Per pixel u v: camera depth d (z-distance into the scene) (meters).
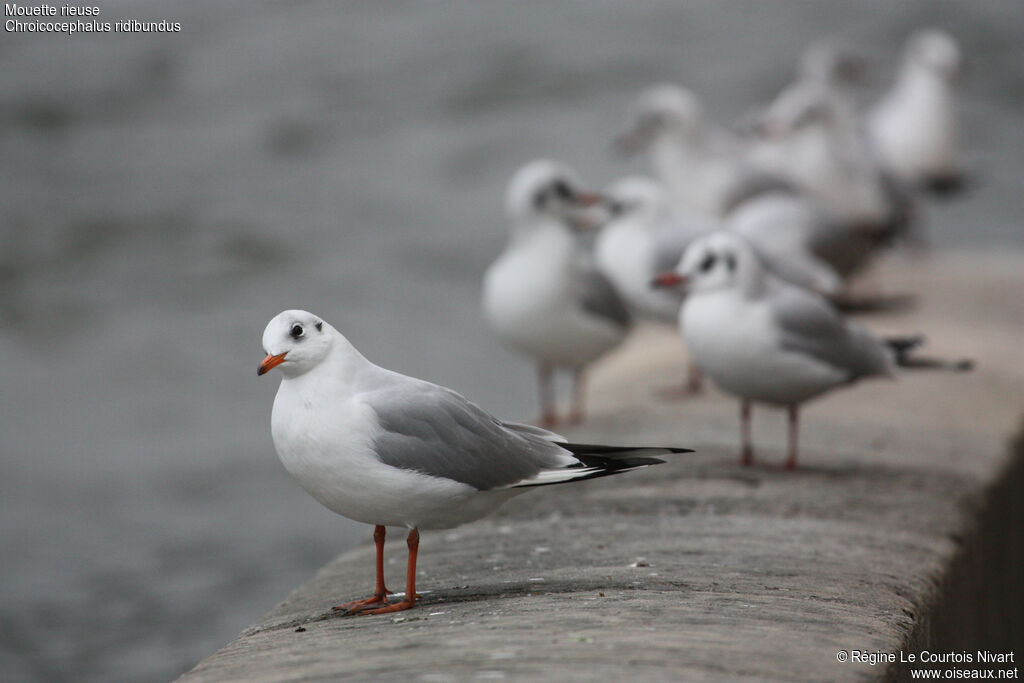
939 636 7.27
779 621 6.18
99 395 18.12
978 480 9.84
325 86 34.50
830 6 42.72
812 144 18.97
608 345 12.59
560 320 12.23
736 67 35.88
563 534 8.23
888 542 8.06
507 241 24.17
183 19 40.12
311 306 21.22
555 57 36.72
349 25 39.97
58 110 32.22
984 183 26.14
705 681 5.23
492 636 5.85
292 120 31.86
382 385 6.51
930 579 7.41
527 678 5.24
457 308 20.97
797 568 7.30
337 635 6.15
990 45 37.22
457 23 40.41
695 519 8.48
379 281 22.44
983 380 13.02
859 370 10.30
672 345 15.55
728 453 10.53
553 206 12.27
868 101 32.88
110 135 30.81
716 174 17.94
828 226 15.69
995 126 30.11
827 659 5.62
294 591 7.53
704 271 10.08
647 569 7.21
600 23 40.72
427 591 7.00
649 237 13.94
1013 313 16.02
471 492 6.50
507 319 12.39
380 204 26.47
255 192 27.23
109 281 22.55
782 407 10.35
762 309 9.93
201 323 20.91
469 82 34.47
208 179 28.34
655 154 18.16
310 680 5.42
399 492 6.37
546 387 12.77
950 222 24.41
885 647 5.94
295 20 40.59
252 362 19.38
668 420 11.86
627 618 6.11
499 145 29.66
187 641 11.17
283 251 23.66
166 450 16.19
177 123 32.00
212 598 11.95
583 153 28.92
